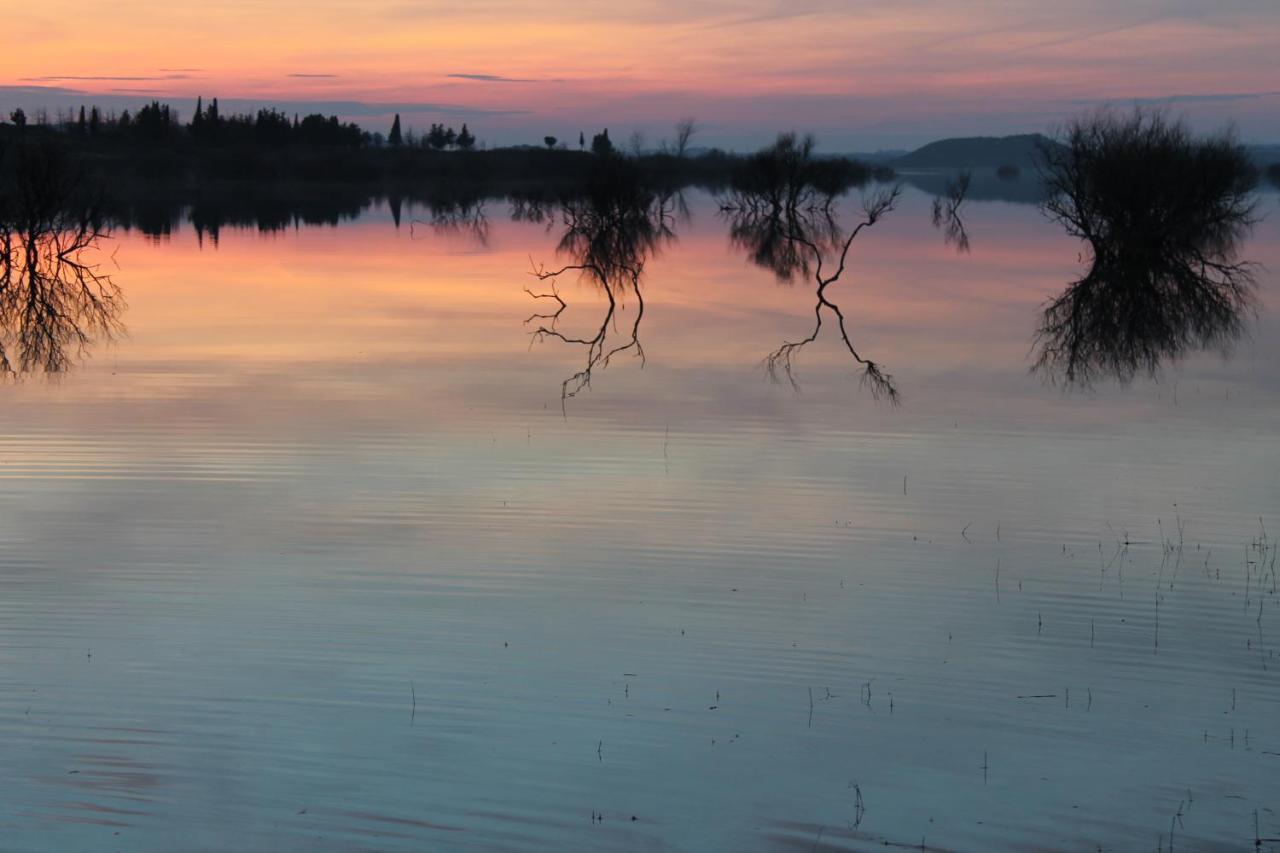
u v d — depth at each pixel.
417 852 7.93
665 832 8.17
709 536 14.41
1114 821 8.35
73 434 18.97
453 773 8.93
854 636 11.53
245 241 60.09
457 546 13.98
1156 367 26.42
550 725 9.69
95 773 8.85
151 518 14.88
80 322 31.64
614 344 28.97
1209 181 47.94
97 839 8.02
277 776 8.84
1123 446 18.94
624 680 10.53
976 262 52.88
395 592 12.52
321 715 9.80
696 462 17.70
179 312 33.81
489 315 34.00
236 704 9.97
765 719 9.85
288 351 27.19
